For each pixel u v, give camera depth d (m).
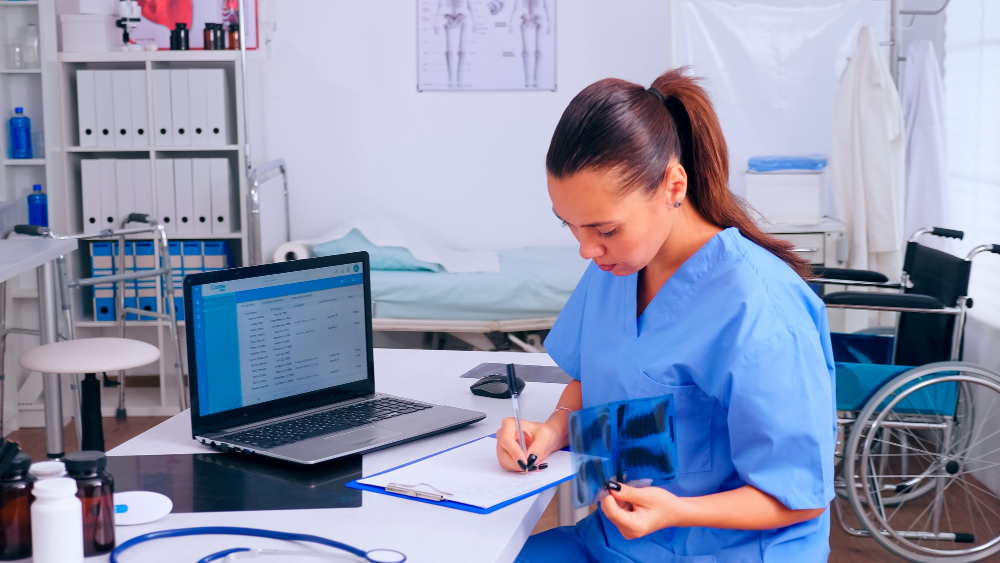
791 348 1.06
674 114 1.16
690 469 1.15
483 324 3.53
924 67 3.38
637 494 1.02
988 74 3.14
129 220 3.31
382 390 1.62
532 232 4.34
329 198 4.30
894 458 3.13
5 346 3.36
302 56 4.19
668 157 1.06
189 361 1.31
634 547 1.17
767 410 1.04
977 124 3.24
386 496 1.13
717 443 1.15
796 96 3.71
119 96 3.63
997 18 3.06
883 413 2.41
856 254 3.38
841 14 3.65
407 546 0.98
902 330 2.76
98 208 3.68
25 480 0.92
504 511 1.07
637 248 1.07
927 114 3.38
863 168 3.34
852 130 3.36
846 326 3.39
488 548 0.98
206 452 1.30
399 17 4.17
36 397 3.59
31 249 2.55
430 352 1.91
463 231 4.34
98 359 2.55
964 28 3.36
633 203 1.03
